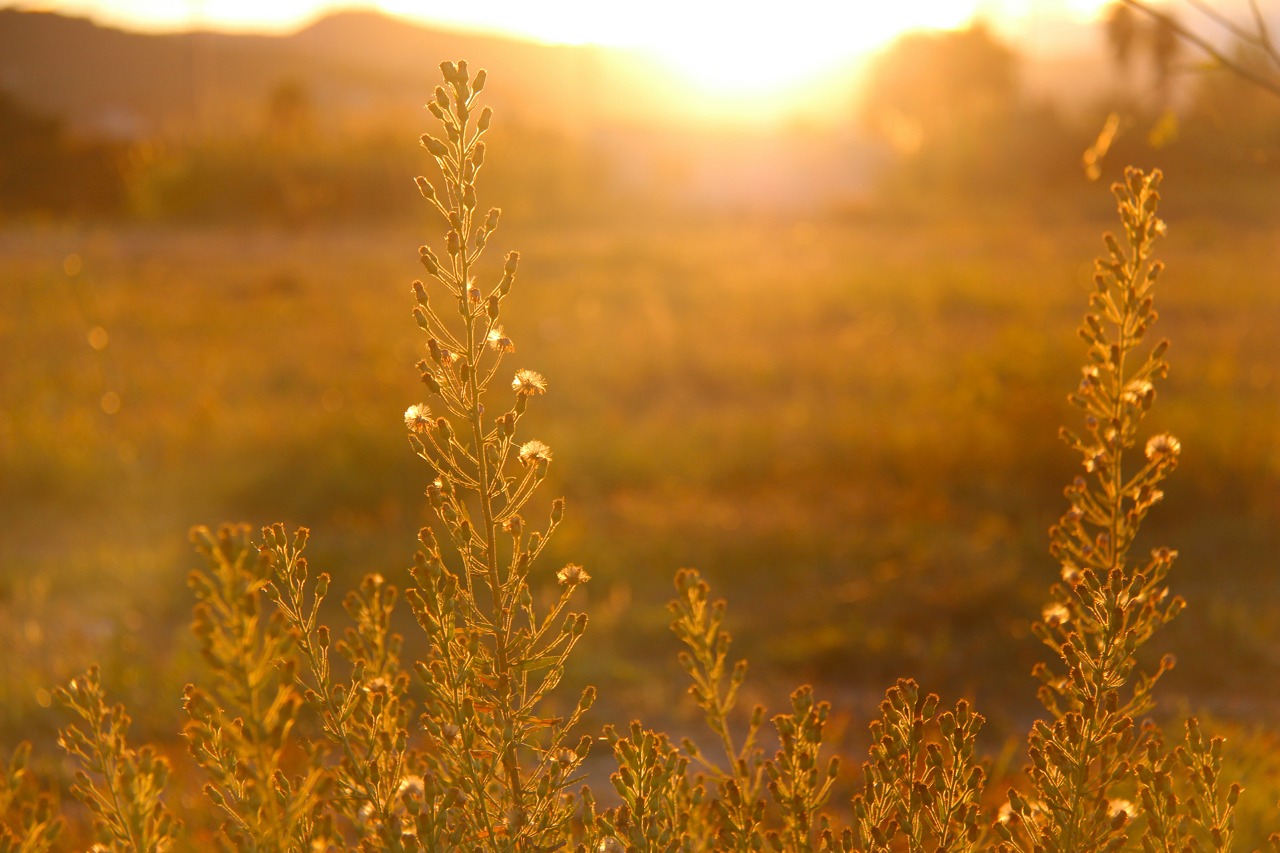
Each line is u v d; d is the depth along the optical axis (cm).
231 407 1043
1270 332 1403
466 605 168
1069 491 196
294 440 883
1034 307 1673
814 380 1185
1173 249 2297
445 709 169
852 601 570
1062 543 197
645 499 784
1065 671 495
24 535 730
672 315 1639
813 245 2881
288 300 1797
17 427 928
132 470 798
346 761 166
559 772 171
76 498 791
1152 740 181
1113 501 194
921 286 1830
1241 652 487
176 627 564
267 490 786
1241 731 359
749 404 1091
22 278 1916
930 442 821
